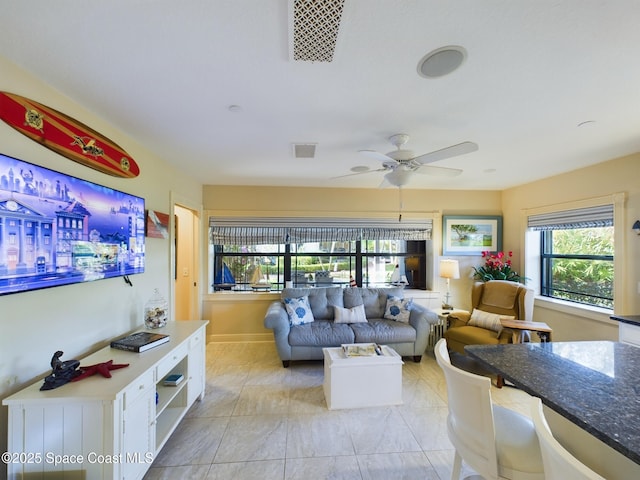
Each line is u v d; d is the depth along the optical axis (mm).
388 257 4695
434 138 2381
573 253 3641
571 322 3391
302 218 4348
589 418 904
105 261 1992
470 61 1396
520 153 2762
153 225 2719
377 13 1105
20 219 1381
